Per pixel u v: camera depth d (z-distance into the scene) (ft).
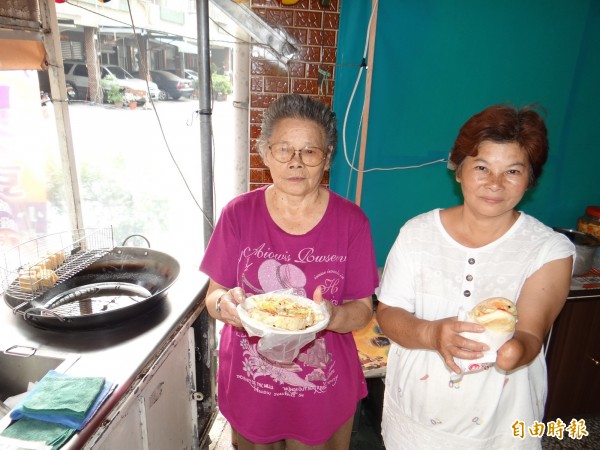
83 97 11.21
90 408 3.02
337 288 3.80
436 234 3.39
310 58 6.98
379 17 6.79
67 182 5.44
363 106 7.11
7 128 6.35
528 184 3.00
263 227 3.81
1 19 4.18
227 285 4.02
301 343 3.10
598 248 7.52
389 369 3.83
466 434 3.34
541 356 3.41
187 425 4.92
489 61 7.14
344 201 3.91
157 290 4.95
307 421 3.92
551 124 7.58
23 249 5.97
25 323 4.13
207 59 5.42
